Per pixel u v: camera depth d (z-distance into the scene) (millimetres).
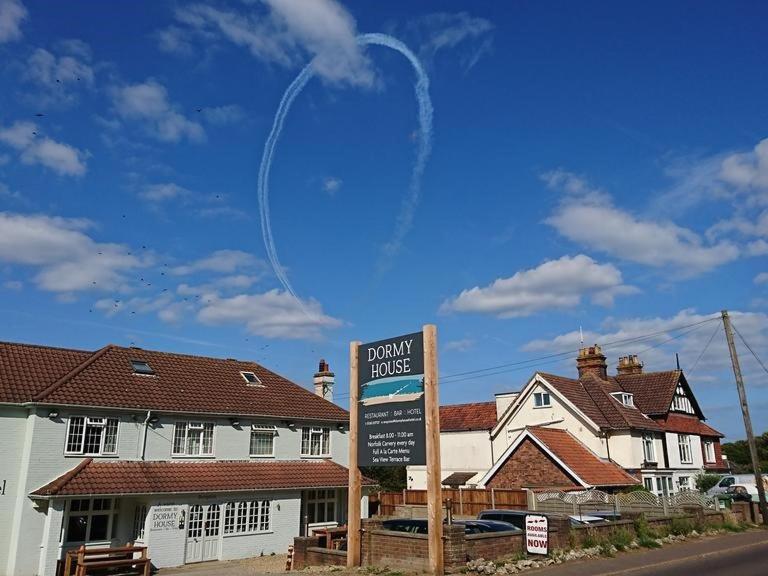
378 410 16531
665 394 41969
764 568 16219
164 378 28969
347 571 15789
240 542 26656
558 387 38562
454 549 14758
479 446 43625
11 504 22844
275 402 31453
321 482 29688
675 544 20562
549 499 27188
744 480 39281
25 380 24734
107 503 24594
